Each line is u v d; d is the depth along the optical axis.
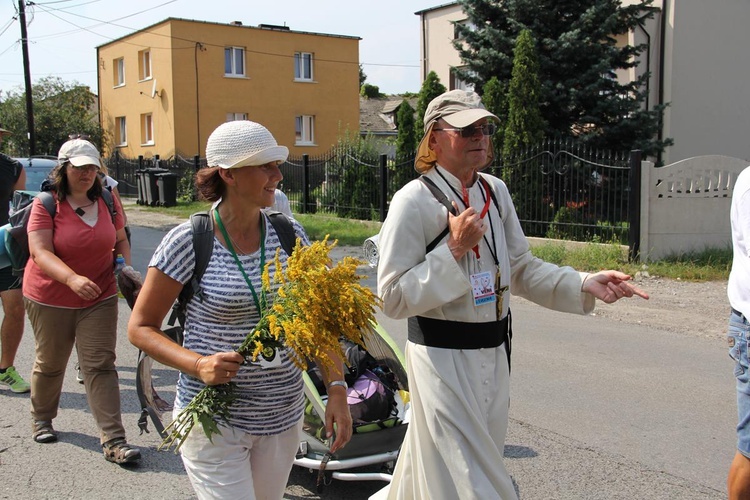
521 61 13.95
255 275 2.48
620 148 15.41
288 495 3.99
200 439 2.50
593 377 6.00
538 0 15.24
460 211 2.80
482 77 16.39
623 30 15.75
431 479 2.72
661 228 10.99
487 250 2.82
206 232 2.46
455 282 2.59
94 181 4.53
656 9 15.51
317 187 19.75
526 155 13.48
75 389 5.84
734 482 3.11
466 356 2.72
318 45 32.97
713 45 19.11
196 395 2.48
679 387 5.74
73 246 4.32
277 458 2.62
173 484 4.12
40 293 4.41
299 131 33.44
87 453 4.54
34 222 4.34
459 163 2.82
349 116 34.34
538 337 7.36
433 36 24.22
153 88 30.73
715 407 5.29
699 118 19.19
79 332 4.39
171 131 29.97
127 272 4.21
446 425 2.66
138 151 32.78
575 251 11.66
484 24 16.39
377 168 17.50
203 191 2.49
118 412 4.46
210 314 2.46
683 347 6.97
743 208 3.04
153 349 2.41
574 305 2.90
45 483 4.10
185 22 29.48
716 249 11.30
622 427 4.91
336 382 2.67
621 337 7.36
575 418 5.08
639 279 10.22
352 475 3.82
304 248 2.38
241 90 31.19
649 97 18.80
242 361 2.34
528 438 4.73
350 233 15.74
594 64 14.95
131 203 26.44
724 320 8.09
